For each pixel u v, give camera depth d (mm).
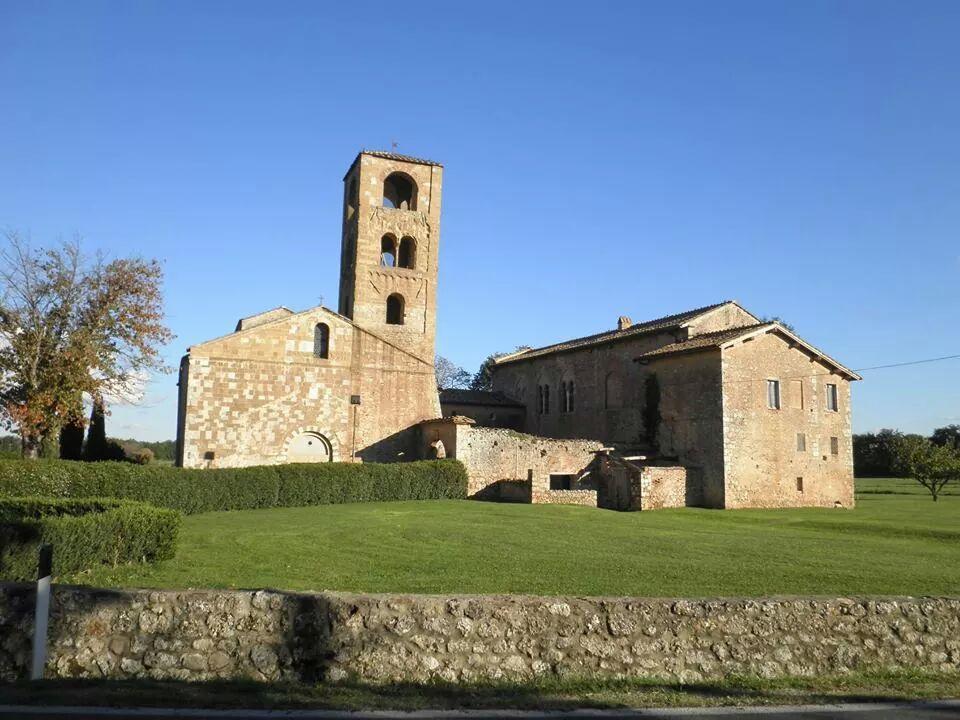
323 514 29078
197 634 8859
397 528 24016
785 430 40406
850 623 10180
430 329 50406
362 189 50000
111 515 15203
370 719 7480
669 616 9672
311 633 8914
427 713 7715
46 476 25172
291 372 42125
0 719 7180
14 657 8727
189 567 16250
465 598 9336
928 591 15125
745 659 9648
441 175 52188
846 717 8031
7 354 35156
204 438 39969
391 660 8883
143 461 55562
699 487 38969
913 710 8352
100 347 37062
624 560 18094
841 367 42969
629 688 8906
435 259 51156
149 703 7727
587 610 9516
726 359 38812
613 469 39438
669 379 42156
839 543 23109
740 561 18438
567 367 53750
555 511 31781
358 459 43031
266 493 32375
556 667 9180
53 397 34969
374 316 49219
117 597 8969
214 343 40719
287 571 15805
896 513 36781
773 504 39312
